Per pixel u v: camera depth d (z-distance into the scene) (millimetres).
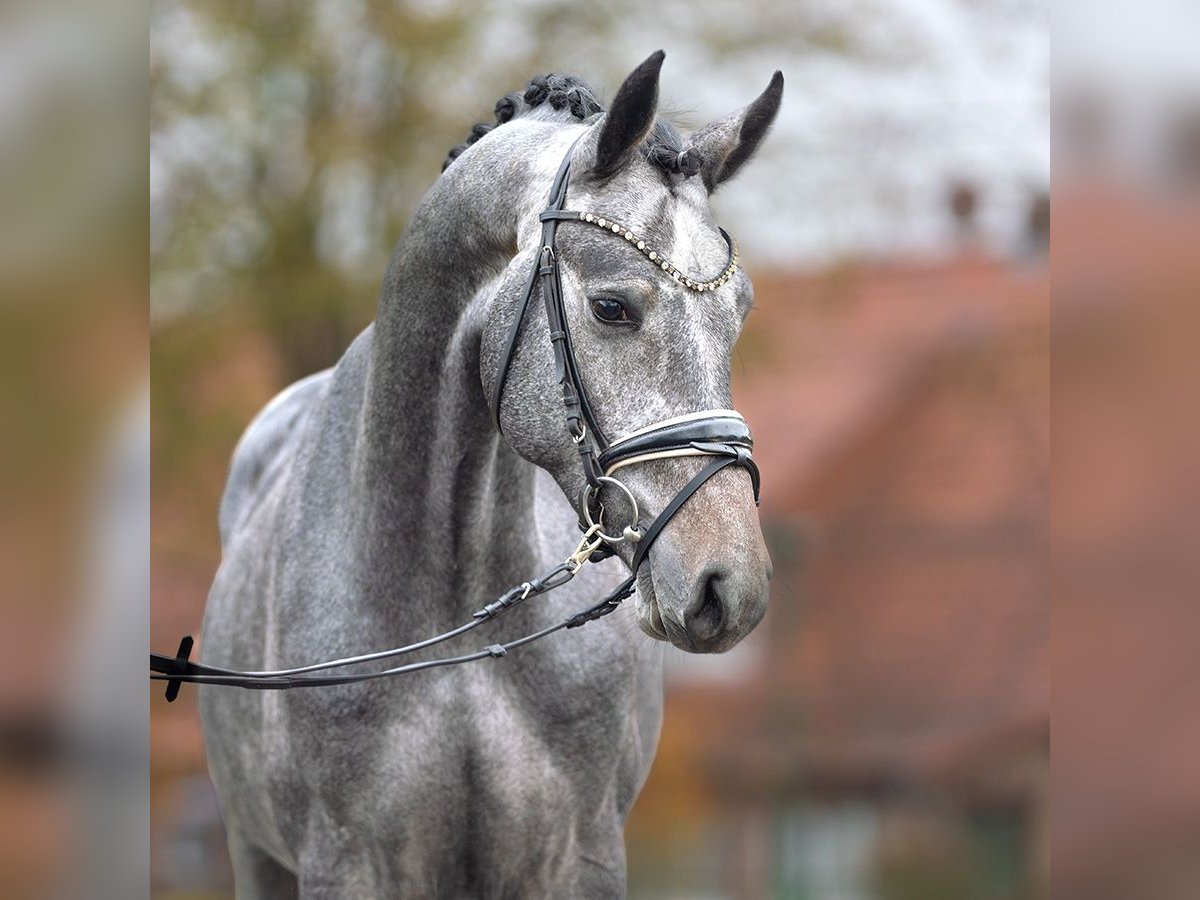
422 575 5820
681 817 21969
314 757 5852
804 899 23906
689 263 4895
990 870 23688
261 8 18297
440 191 5730
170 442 18031
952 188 20469
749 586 4613
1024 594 27453
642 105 4961
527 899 6020
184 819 20250
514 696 5887
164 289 18266
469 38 18453
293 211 18219
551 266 5055
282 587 6145
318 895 5883
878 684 26891
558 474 5156
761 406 30969
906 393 29531
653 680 6992
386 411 5840
